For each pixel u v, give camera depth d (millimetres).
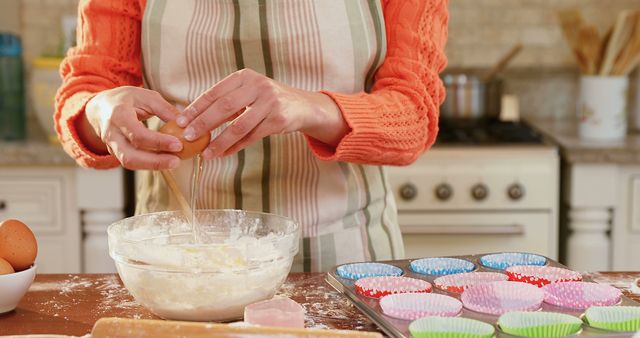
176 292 1016
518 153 2520
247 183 1375
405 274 1166
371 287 1087
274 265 1047
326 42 1354
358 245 1399
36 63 2506
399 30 1348
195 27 1357
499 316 998
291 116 1112
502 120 2980
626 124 2898
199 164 1151
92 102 1155
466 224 2543
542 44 3055
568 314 986
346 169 1387
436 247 2557
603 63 2617
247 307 980
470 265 1182
